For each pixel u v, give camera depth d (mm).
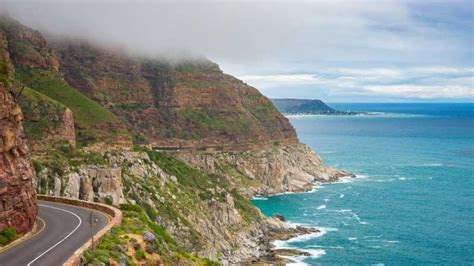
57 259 44062
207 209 151875
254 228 156375
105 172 114062
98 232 51344
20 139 50875
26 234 51594
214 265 71688
